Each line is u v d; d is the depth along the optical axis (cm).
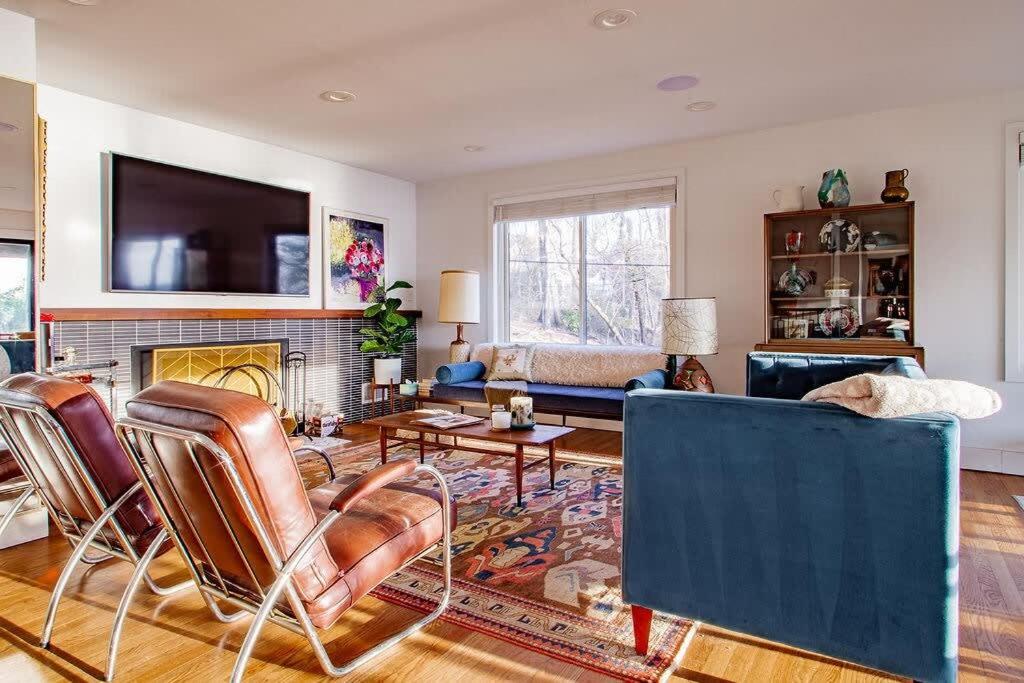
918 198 398
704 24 284
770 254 429
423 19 278
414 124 429
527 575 228
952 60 326
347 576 162
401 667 170
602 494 325
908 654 138
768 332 423
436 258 609
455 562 239
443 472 369
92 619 198
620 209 507
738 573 155
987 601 206
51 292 357
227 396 144
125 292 387
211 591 177
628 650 178
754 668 169
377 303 560
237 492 138
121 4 263
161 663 173
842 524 142
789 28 288
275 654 178
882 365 300
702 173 471
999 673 166
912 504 135
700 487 158
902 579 137
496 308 577
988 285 379
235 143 454
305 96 375
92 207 374
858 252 404
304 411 494
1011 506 309
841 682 162
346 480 219
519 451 305
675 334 394
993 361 379
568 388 475
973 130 382
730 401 154
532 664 172
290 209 492
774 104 392
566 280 550
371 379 572
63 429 171
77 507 194
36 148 276
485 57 319
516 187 558
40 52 310
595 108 399
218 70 334
